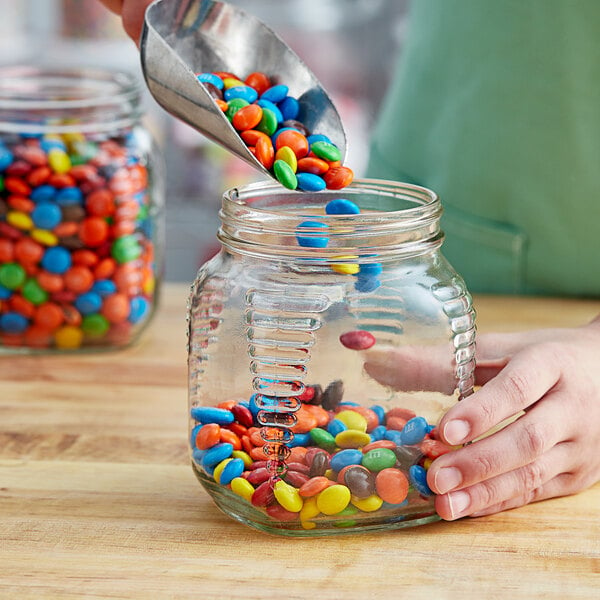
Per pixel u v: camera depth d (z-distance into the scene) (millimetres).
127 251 1419
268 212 913
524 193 1559
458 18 1556
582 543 932
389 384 930
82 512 999
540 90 1503
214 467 939
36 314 1416
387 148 1718
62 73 1575
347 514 921
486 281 1643
